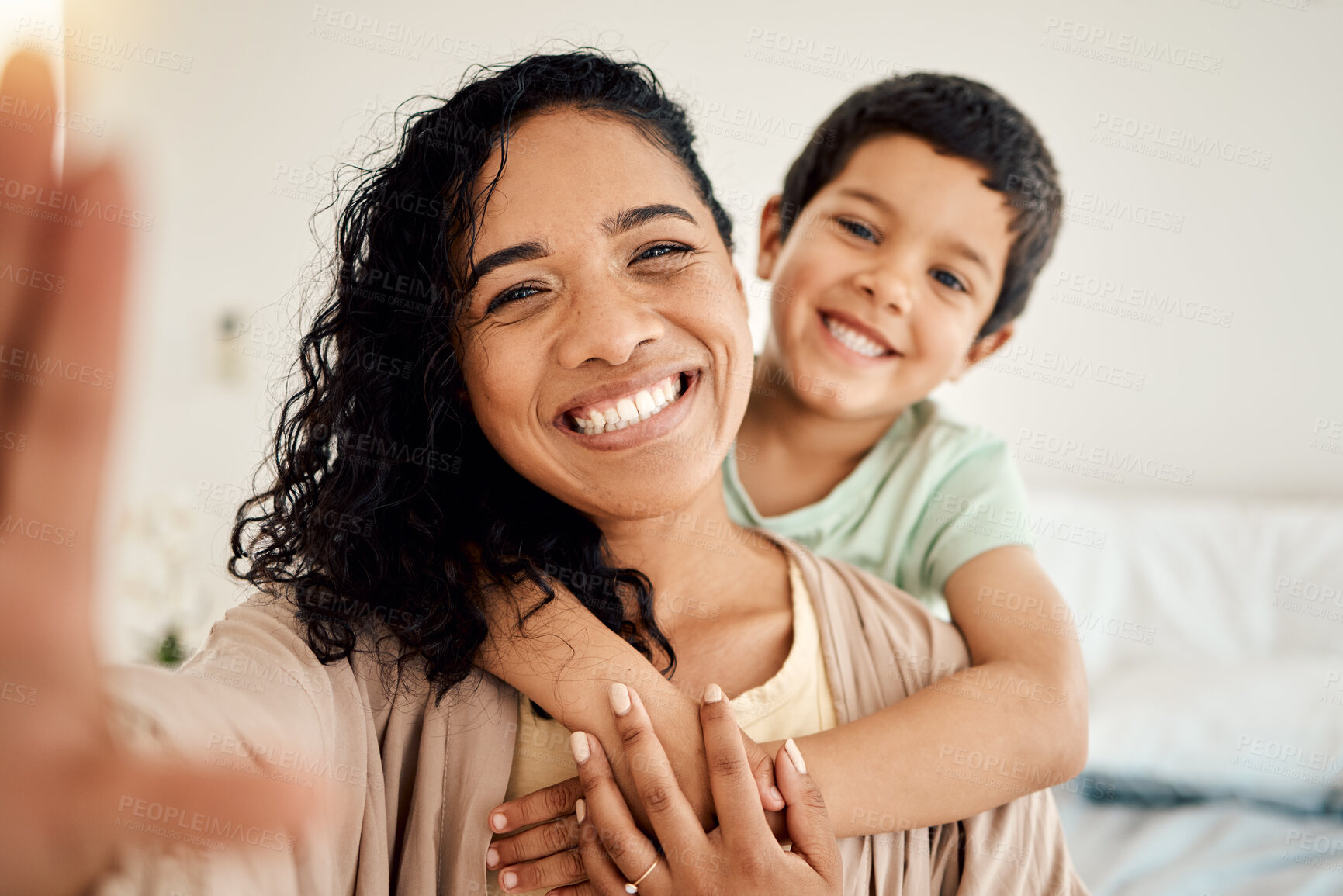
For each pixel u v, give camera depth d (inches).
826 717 30.7
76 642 11.8
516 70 28.1
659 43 103.0
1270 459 109.0
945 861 30.4
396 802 27.8
